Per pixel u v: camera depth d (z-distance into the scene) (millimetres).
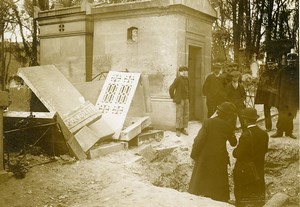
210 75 8711
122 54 10984
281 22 13188
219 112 5469
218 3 15500
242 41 14672
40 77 7898
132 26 10766
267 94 8219
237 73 8445
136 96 9406
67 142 6637
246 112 5289
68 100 7766
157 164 7750
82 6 11773
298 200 6176
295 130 8547
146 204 4594
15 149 7035
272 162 7703
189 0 10203
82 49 12016
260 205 5219
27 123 6516
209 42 11648
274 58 7766
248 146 5152
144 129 8961
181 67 9359
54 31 12656
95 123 7828
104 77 11281
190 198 4840
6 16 14367
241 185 5234
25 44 15508
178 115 9266
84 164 6527
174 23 10062
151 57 10422
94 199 5074
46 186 5566
